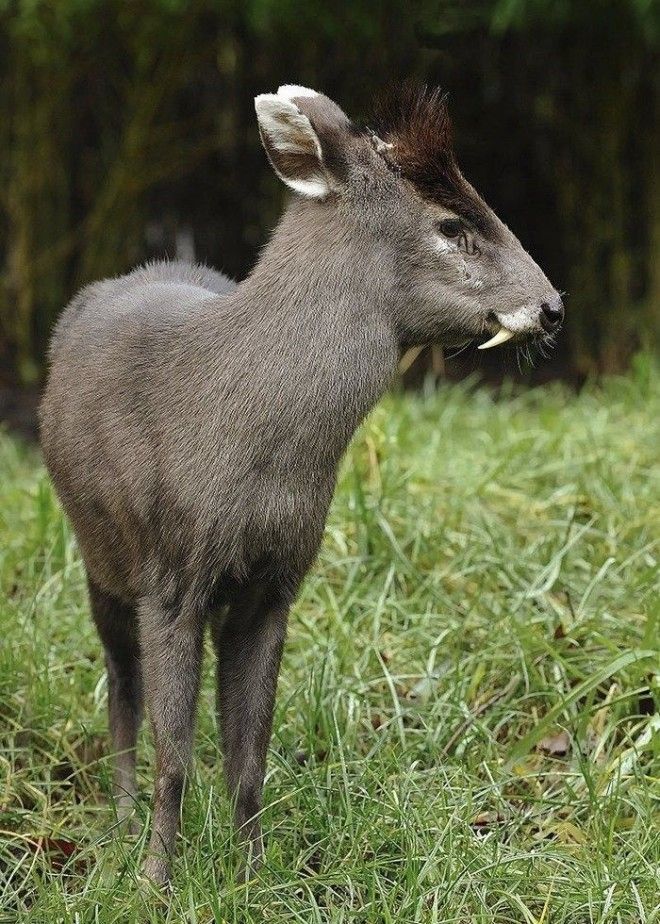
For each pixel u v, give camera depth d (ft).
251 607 23.20
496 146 56.54
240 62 54.13
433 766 26.48
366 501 34.04
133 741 25.77
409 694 28.60
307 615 30.91
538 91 54.95
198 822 23.89
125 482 22.58
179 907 21.74
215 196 56.80
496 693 28.19
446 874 22.39
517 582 31.27
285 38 52.65
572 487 34.99
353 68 51.80
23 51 52.16
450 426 41.34
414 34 49.60
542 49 54.24
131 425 22.67
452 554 32.63
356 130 22.50
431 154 22.30
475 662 28.89
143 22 50.57
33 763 26.99
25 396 52.03
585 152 54.80
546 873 22.91
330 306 21.88
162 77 52.60
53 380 25.45
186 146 55.06
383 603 30.14
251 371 21.75
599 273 55.47
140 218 55.72
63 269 55.62
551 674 28.50
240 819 23.47
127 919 21.61
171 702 22.35
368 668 28.96
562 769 26.55
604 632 29.22
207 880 22.33
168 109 54.65
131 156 53.57
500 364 51.98
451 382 52.01
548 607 30.01
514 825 24.36
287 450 21.71
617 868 22.67
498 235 22.71
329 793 24.71
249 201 56.75
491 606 30.48
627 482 35.40
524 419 42.57
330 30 48.49
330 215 22.17
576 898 22.09
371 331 22.09
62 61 51.11
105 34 52.21
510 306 22.48
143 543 22.52
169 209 56.70
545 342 23.68
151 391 22.56
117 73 53.93
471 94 55.21
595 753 25.84
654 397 43.24
